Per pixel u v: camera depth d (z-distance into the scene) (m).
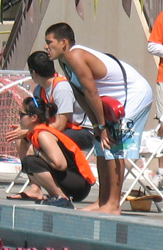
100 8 34.16
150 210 19.56
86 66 15.63
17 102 26.02
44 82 19.91
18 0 44.16
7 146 26.80
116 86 16.28
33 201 19.53
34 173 17.91
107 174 16.59
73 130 20.06
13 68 36.38
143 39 32.81
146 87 16.62
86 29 34.66
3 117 26.38
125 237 13.29
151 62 32.66
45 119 18.12
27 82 27.72
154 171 31.11
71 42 16.23
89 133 20.23
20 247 15.26
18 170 30.64
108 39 34.00
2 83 25.86
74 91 16.52
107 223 13.62
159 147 19.88
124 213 18.34
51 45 16.22
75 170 18.25
